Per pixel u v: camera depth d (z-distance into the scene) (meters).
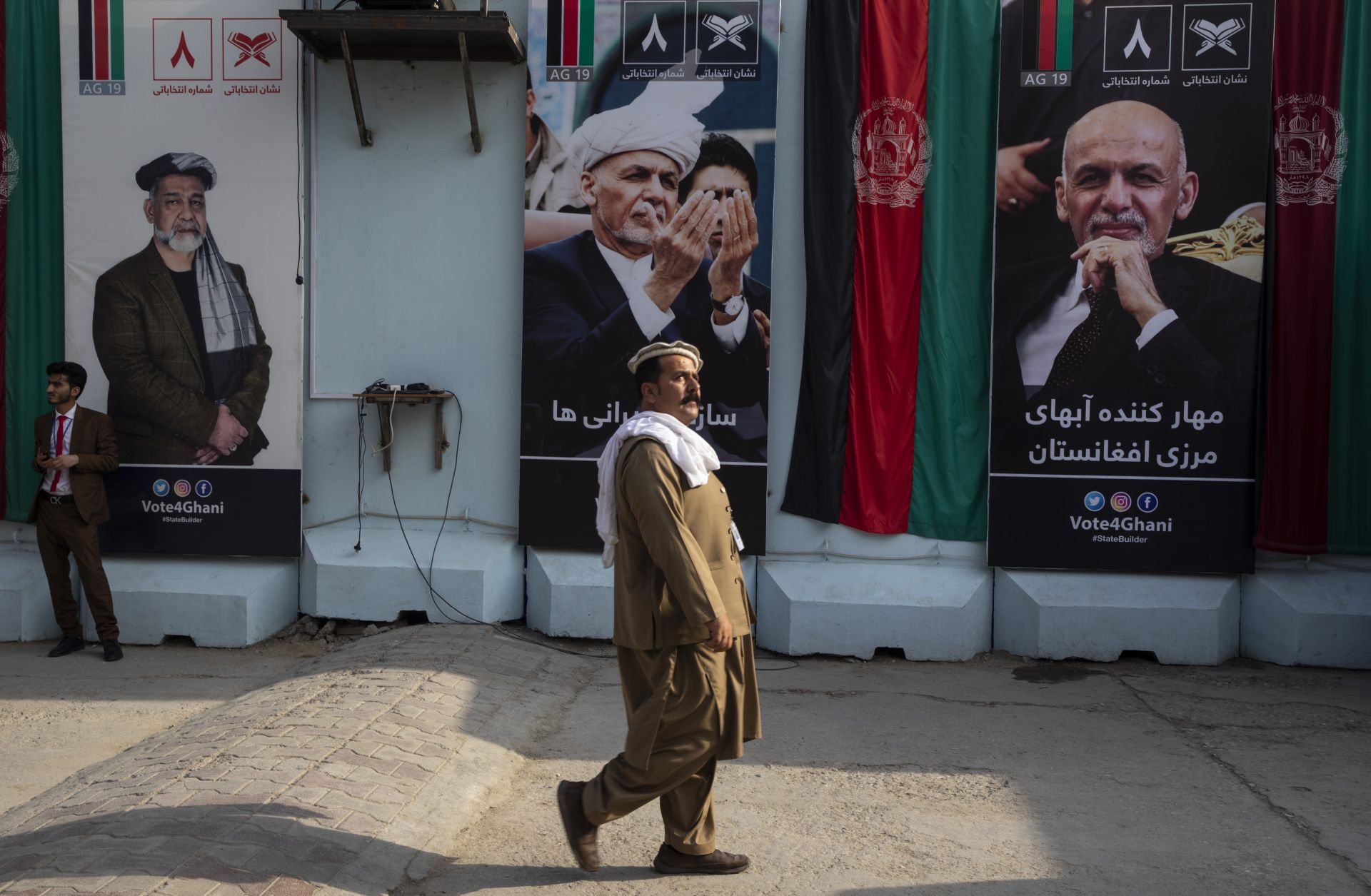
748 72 6.57
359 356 6.96
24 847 3.38
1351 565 6.52
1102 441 6.46
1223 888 3.37
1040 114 6.43
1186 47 6.34
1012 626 6.58
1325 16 6.38
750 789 4.28
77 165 6.82
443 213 6.92
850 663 6.45
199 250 6.79
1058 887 3.37
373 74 6.89
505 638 6.52
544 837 3.78
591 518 6.69
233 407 6.80
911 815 4.00
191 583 6.74
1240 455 6.39
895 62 6.58
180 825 3.41
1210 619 6.35
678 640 3.16
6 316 7.05
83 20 6.77
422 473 6.96
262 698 5.27
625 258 6.63
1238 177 6.34
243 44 6.74
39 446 6.39
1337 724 5.26
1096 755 4.76
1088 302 6.43
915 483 6.68
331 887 3.16
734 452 6.60
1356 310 6.43
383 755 4.25
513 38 6.49
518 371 6.91
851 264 6.64
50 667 6.27
